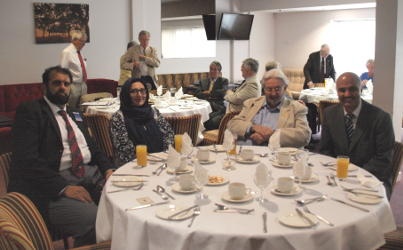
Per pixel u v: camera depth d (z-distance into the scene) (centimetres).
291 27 1031
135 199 185
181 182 193
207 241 150
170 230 156
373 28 915
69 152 259
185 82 880
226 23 912
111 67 770
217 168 232
